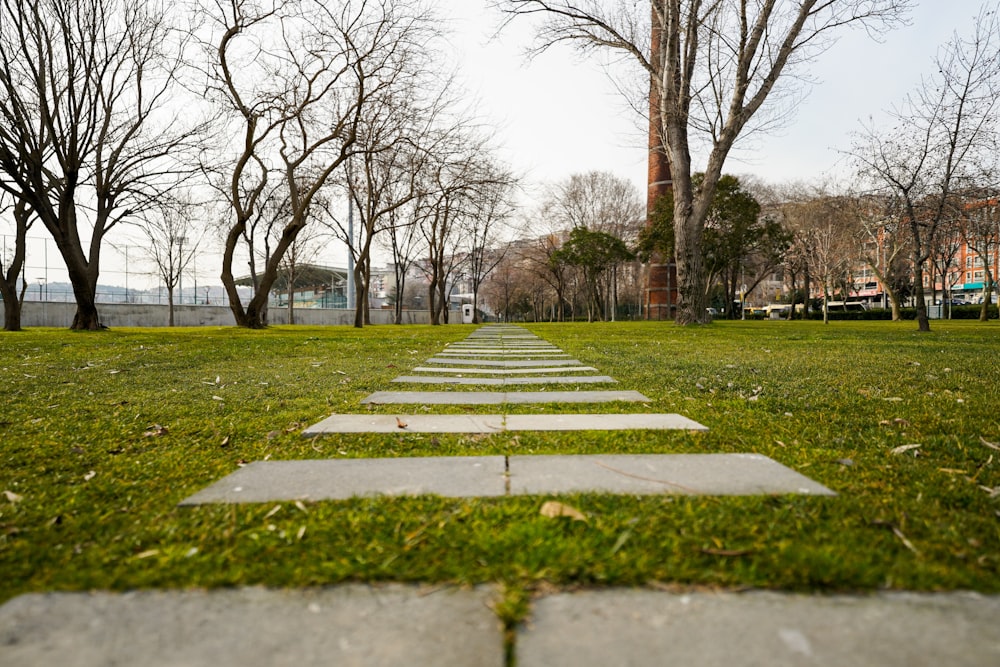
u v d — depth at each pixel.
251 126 17.27
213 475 2.34
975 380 4.88
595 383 5.09
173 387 5.00
